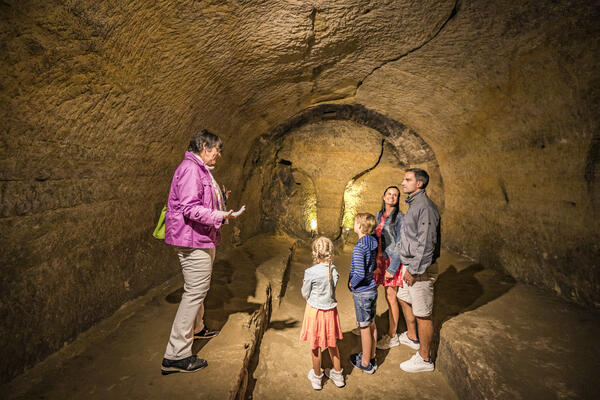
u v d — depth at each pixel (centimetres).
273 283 459
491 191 481
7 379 187
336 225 813
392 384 278
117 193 289
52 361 216
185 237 204
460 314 311
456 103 455
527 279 401
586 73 278
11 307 189
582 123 304
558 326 280
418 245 256
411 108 551
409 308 317
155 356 235
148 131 300
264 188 806
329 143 779
